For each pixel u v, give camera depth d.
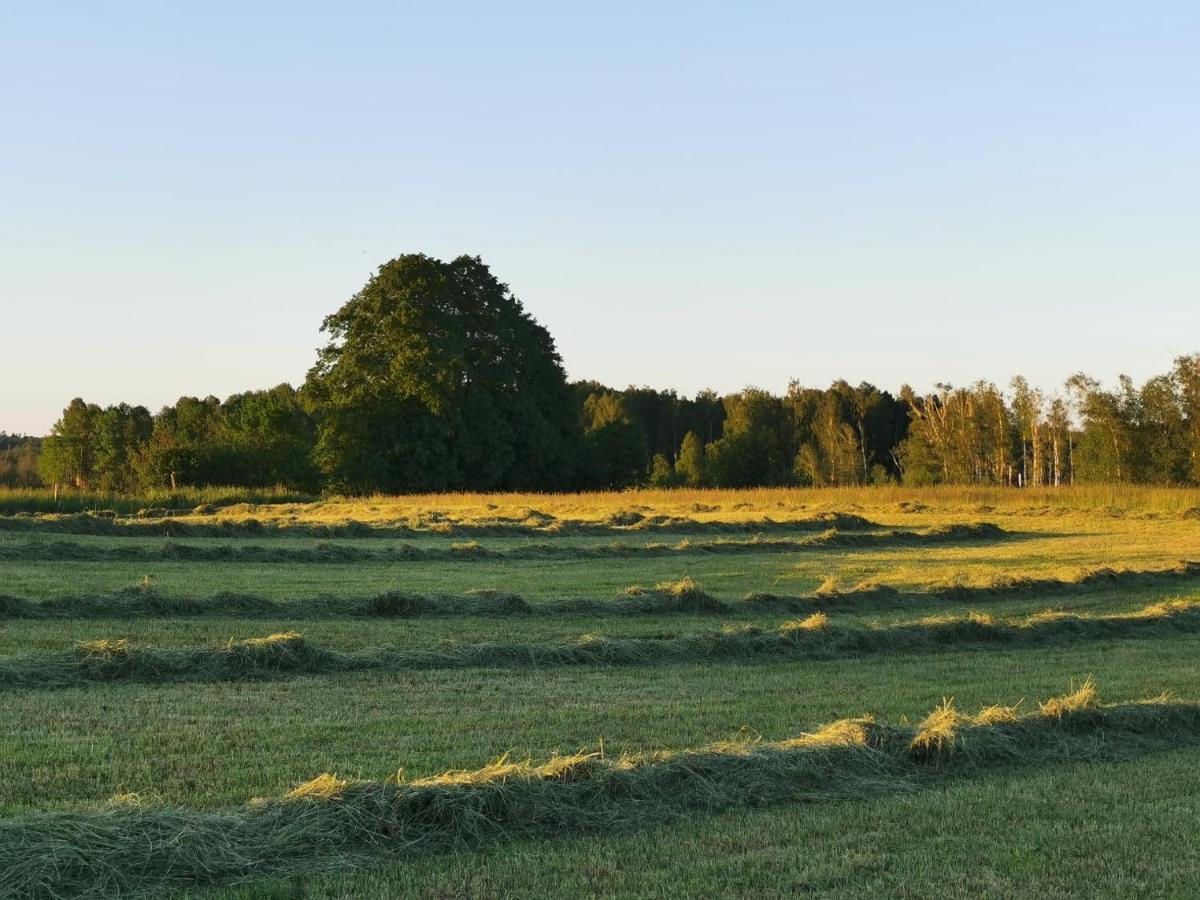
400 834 7.04
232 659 12.69
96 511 41.38
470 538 33.84
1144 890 6.50
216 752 9.12
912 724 10.75
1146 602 21.72
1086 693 10.57
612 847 7.10
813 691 12.46
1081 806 8.13
